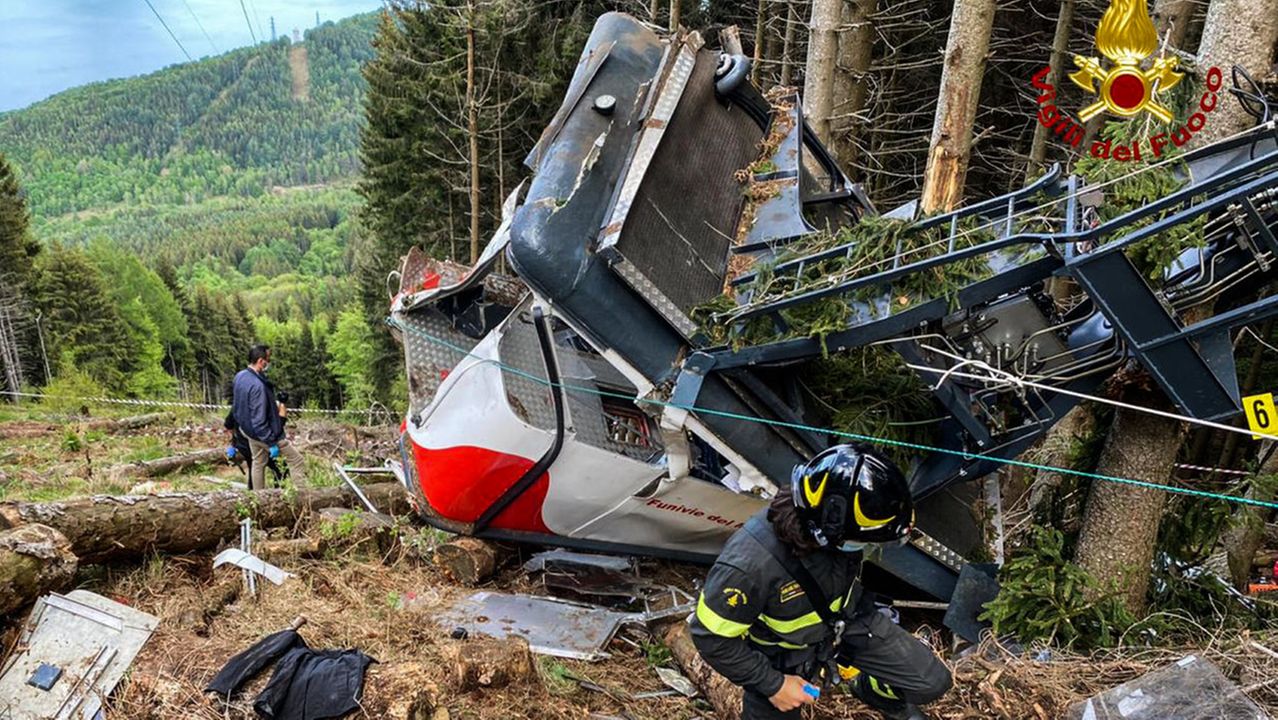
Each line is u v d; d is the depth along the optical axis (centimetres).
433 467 502
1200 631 437
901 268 359
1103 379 411
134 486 866
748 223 448
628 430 527
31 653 382
